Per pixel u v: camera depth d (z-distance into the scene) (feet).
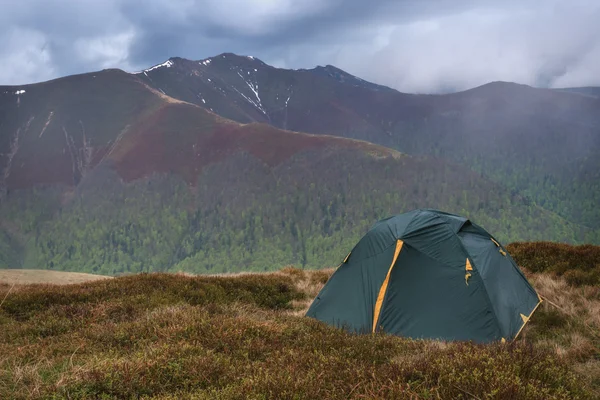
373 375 15.53
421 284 29.55
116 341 22.91
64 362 18.60
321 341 22.34
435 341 24.77
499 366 16.15
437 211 33.09
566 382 16.26
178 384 16.52
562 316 31.35
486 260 30.60
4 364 18.65
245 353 19.83
